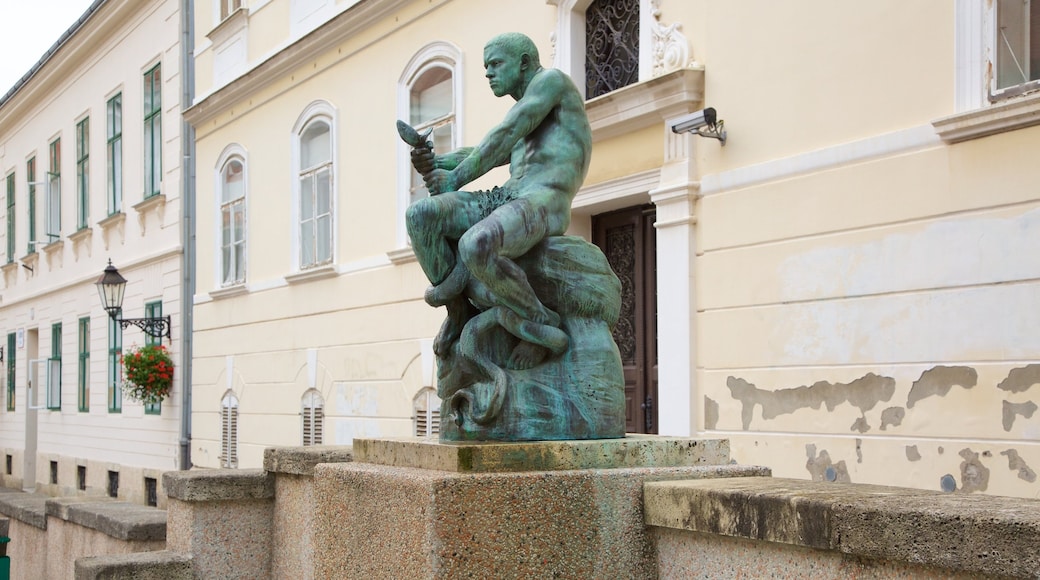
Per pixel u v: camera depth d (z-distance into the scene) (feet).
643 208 28.81
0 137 91.25
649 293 28.53
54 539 26.08
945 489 19.76
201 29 54.03
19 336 84.84
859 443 21.40
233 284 50.03
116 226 64.69
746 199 24.25
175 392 55.11
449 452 11.16
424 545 10.64
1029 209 18.72
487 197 12.85
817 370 22.36
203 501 18.99
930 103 20.57
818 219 22.52
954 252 19.88
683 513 10.99
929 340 20.22
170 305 56.13
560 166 12.83
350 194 40.63
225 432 50.37
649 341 28.43
